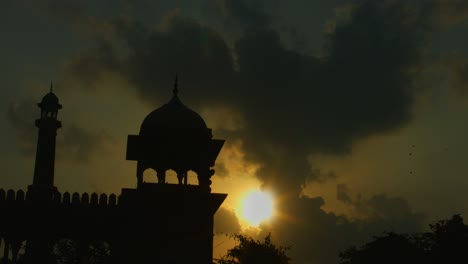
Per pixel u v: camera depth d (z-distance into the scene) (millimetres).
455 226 37688
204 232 21484
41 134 41594
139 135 22578
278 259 33438
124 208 22328
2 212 22562
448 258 36625
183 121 22688
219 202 21844
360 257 46031
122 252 21438
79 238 23188
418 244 42906
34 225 22859
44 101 41812
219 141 22688
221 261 30766
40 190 23391
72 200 23000
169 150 22438
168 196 21625
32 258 25234
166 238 21328
